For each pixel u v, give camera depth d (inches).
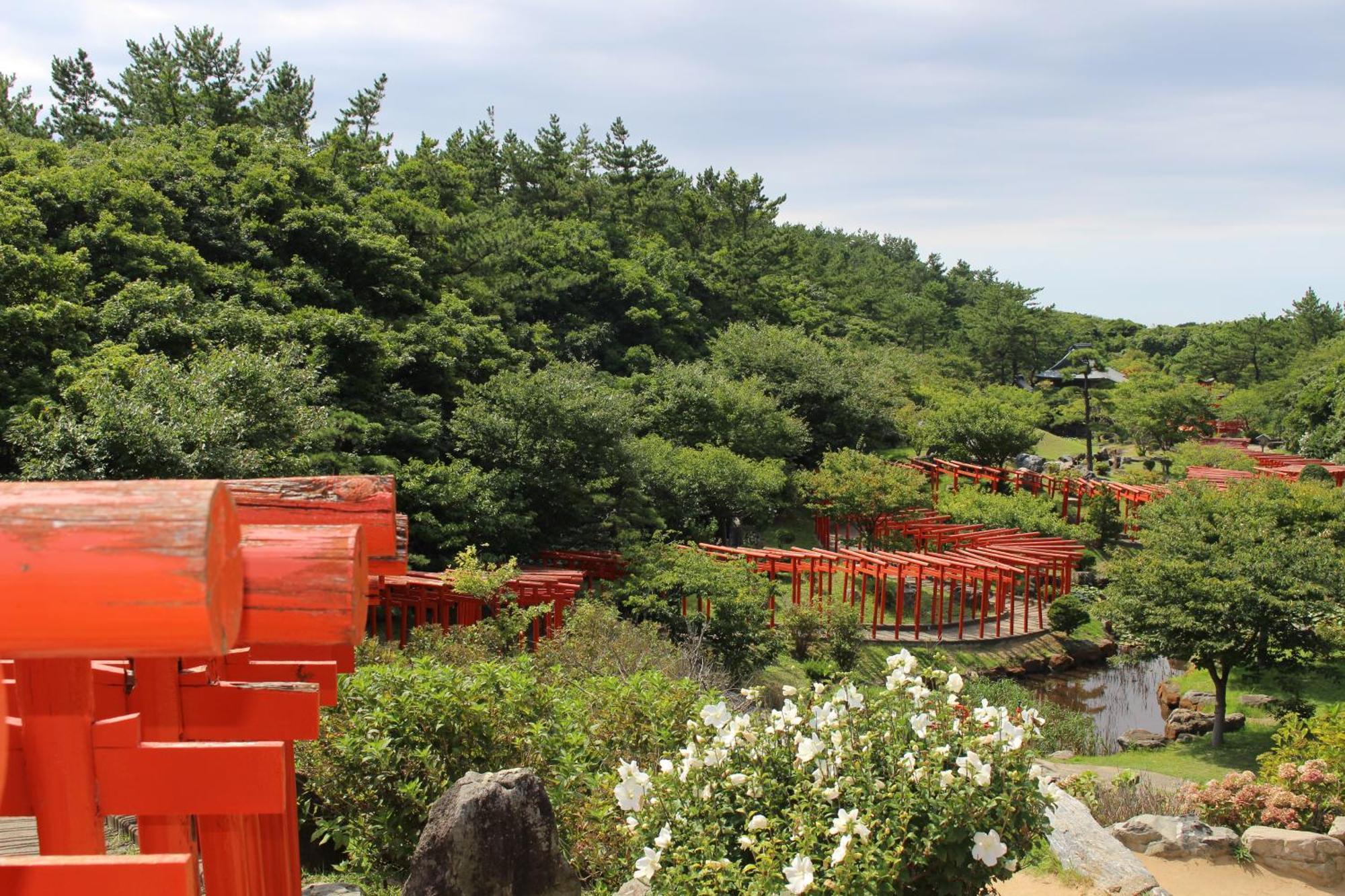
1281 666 880.3
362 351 1094.4
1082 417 2544.3
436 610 852.0
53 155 1222.9
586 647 622.2
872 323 2967.5
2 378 702.5
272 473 650.2
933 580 1381.6
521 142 2434.8
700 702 371.9
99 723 87.4
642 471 1224.2
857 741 222.7
